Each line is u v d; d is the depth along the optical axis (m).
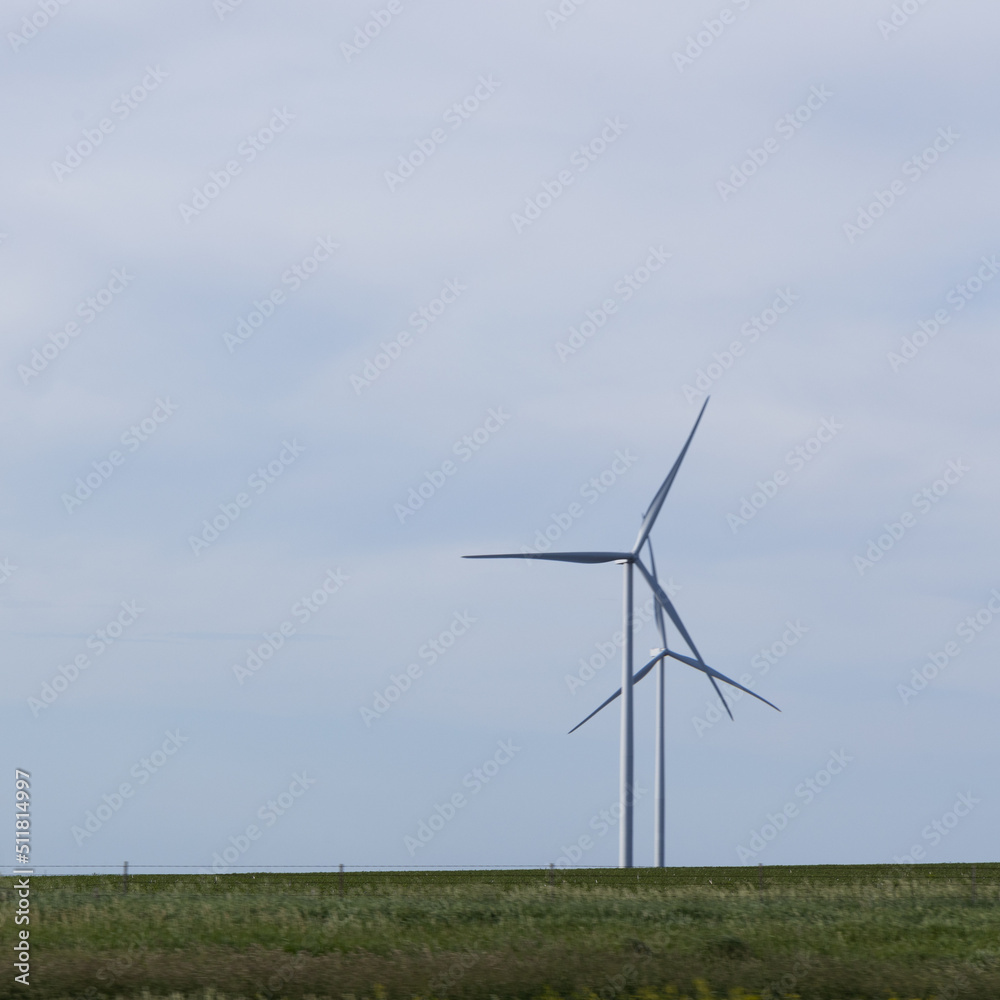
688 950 38.19
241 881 76.94
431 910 52.75
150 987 32.00
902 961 37.31
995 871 93.94
